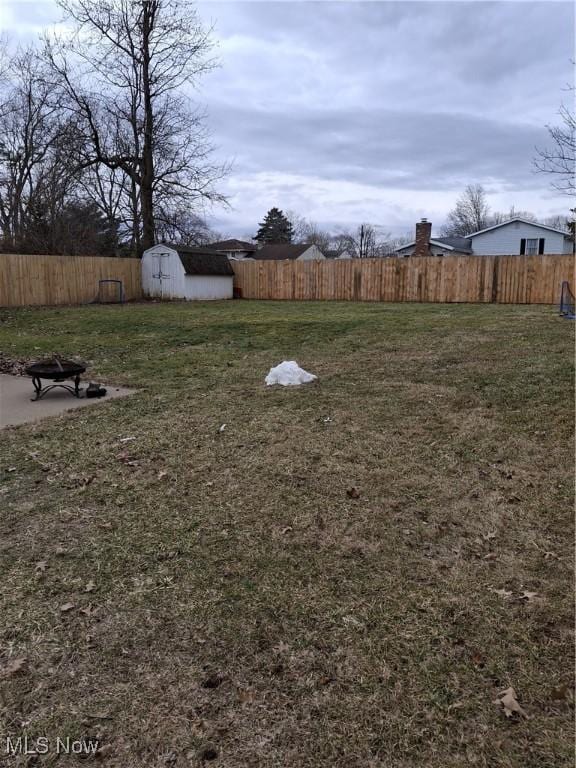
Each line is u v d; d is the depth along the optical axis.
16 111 21.69
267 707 1.57
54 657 1.78
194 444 3.79
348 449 3.61
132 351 7.84
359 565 2.29
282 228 55.81
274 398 4.94
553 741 1.43
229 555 2.39
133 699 1.60
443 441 3.71
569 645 1.79
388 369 5.98
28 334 9.91
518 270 15.13
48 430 4.18
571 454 3.39
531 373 5.35
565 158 10.16
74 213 22.44
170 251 18.67
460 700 1.57
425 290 16.59
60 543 2.51
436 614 1.96
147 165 20.64
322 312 12.73
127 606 2.04
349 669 1.71
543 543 2.43
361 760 1.39
